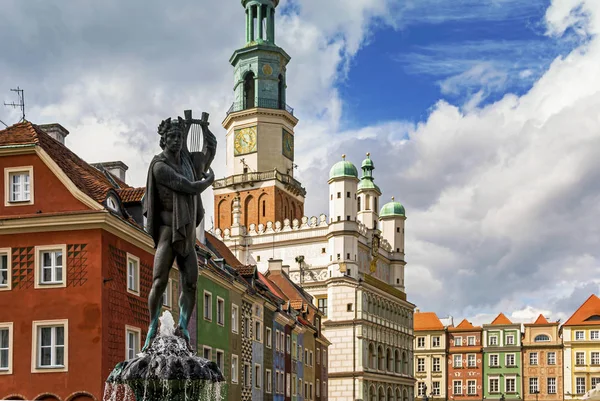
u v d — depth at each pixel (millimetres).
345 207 109375
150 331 14414
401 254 128125
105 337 36594
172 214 14508
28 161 38062
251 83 122750
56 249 37219
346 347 107500
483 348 140750
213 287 49969
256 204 116188
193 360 13602
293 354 72125
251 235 114250
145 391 13539
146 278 41188
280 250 112688
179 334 14211
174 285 43062
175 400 13508
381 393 114250
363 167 125125
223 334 51562
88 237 37062
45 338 36844
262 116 118875
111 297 37438
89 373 36000
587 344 134500
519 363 138375
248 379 56969
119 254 38469
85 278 36750
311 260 111375
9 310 37094
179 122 14680
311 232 111625
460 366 141875
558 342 137125
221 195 118875
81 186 37781
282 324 68188
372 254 118000
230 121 121000
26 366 36469
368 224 122812
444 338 143250
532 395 136875
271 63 120812
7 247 37562
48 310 36781
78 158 42812
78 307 36594
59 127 46031
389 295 118375
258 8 123000
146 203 14625
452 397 141375
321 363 85062
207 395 14562
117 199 39594
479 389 140000
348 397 106312
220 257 59938
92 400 35750
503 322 141500
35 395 36188
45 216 37188
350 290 108062
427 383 142750
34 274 37156
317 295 110375
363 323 107688
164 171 14422
